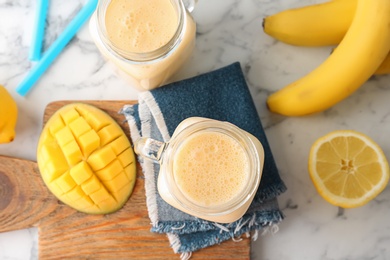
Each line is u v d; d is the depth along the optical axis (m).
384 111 0.47
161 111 0.43
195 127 0.37
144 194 0.44
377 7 0.40
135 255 0.44
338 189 0.44
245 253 0.44
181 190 0.37
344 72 0.41
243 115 0.44
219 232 0.43
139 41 0.39
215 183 0.37
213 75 0.44
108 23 0.39
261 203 0.43
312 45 0.45
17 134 0.46
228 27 0.47
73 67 0.47
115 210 0.44
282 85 0.47
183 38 0.40
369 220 0.46
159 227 0.43
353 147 0.44
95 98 0.47
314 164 0.44
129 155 0.44
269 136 0.47
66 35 0.46
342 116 0.47
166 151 0.38
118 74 0.45
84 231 0.44
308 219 0.46
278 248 0.46
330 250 0.46
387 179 0.43
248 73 0.47
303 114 0.44
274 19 0.44
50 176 0.43
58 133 0.43
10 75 0.47
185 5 0.41
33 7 0.47
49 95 0.47
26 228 0.45
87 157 0.43
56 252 0.44
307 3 0.47
